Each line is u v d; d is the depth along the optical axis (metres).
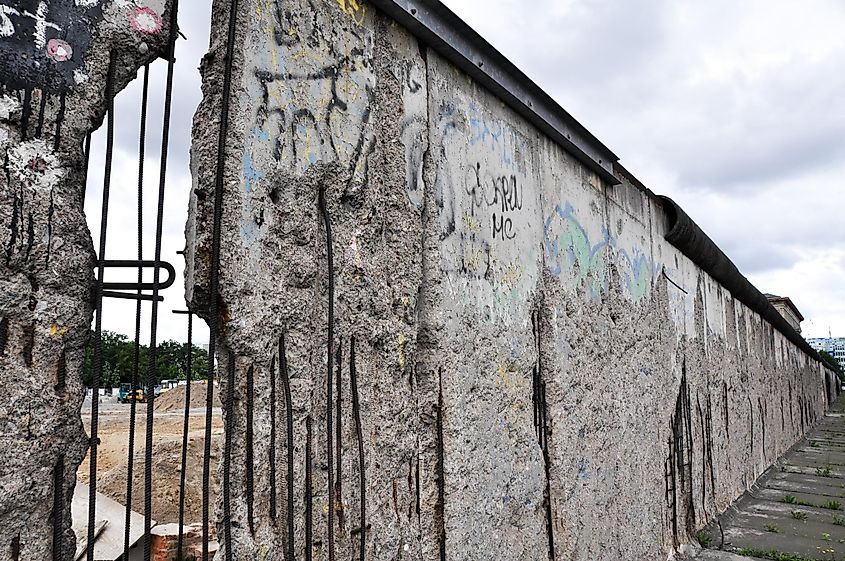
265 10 1.86
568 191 3.96
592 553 3.74
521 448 3.10
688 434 6.15
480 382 2.78
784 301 24.98
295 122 1.93
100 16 1.49
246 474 1.70
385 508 2.15
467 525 2.57
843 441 15.89
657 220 5.80
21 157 1.35
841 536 6.50
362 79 2.23
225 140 1.72
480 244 2.88
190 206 1.76
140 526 4.61
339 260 2.05
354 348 2.08
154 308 1.54
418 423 2.38
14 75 1.34
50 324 1.38
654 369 5.35
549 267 3.58
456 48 2.69
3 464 1.29
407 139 2.44
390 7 2.34
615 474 4.25
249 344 1.72
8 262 1.32
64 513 1.40
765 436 10.79
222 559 1.63
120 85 1.55
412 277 2.39
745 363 9.41
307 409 1.88
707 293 7.49
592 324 4.12
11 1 1.35
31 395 1.34
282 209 1.86
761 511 7.62
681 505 5.77
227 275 1.68
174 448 6.49
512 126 3.31
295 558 1.80
